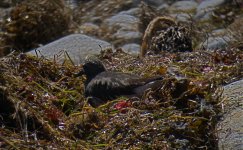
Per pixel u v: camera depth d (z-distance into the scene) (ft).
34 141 56.54
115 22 101.35
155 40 76.33
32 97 61.00
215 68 65.41
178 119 58.49
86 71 64.49
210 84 61.36
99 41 80.38
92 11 104.53
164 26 79.61
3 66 63.98
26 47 94.32
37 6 95.91
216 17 100.89
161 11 103.60
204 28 96.63
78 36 80.64
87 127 58.70
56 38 96.12
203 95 60.44
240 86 61.67
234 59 68.23
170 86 60.80
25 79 63.36
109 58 71.00
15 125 58.59
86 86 63.62
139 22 100.94
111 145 56.90
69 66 66.28
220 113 59.52
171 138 57.47
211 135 58.03
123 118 58.80
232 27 93.66
